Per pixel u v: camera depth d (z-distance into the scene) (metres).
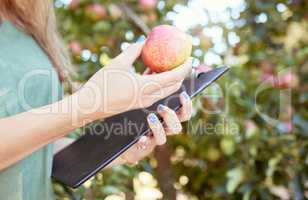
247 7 2.16
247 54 2.11
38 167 0.97
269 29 2.16
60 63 1.15
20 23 1.05
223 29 2.13
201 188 2.23
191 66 0.82
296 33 2.14
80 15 2.08
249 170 1.89
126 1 2.11
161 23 2.13
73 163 1.03
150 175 2.16
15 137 0.71
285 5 2.18
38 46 1.05
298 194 1.86
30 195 0.96
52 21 1.14
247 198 1.84
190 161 2.23
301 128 1.90
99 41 2.10
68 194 1.64
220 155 2.07
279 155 1.85
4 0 1.04
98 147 1.04
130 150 1.15
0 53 0.92
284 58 2.00
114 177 1.80
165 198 2.23
